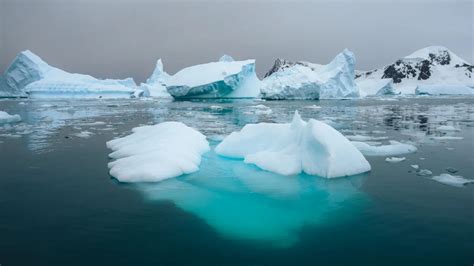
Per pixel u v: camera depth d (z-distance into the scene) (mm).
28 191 6676
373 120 19094
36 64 51750
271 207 5855
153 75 74312
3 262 4047
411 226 4996
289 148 8438
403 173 7727
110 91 53781
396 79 101688
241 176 7617
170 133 10227
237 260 4145
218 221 5285
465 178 7340
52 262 4070
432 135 13336
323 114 23125
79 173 7953
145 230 4957
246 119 20219
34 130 15469
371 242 4555
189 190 6711
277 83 42438
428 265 3973
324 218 5352
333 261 4102
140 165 7715
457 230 4832
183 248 4438
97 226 5070
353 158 7805
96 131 15164
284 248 4438
